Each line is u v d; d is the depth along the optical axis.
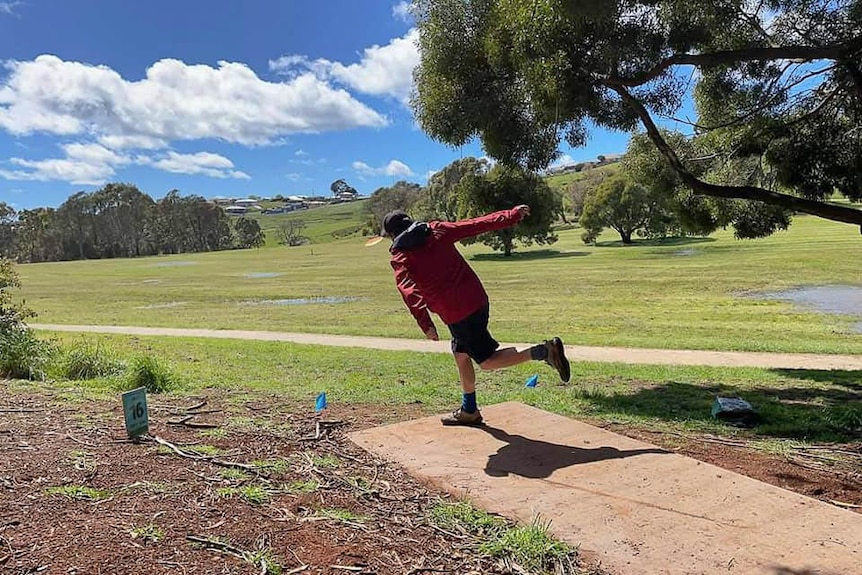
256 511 3.06
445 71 8.17
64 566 2.39
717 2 7.07
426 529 2.99
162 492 3.23
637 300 23.66
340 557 2.62
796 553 2.71
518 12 6.80
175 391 7.33
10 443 4.05
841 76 8.38
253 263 65.94
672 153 8.49
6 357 8.31
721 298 23.09
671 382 8.56
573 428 4.59
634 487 3.45
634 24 7.07
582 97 7.06
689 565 2.65
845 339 14.04
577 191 97.75
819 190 9.40
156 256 99.69
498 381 8.57
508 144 8.30
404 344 14.05
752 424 5.68
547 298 25.42
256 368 10.03
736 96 9.09
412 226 4.23
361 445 4.41
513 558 2.71
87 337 15.71
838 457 4.48
